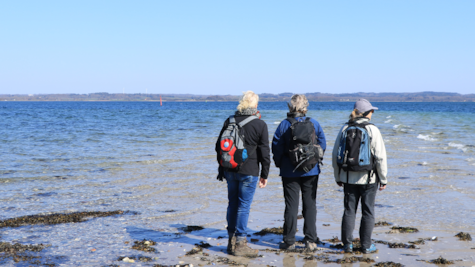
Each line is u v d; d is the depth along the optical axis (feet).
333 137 55.83
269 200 22.27
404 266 12.19
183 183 27.09
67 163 35.09
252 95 13.80
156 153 42.04
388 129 70.69
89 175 29.76
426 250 13.73
